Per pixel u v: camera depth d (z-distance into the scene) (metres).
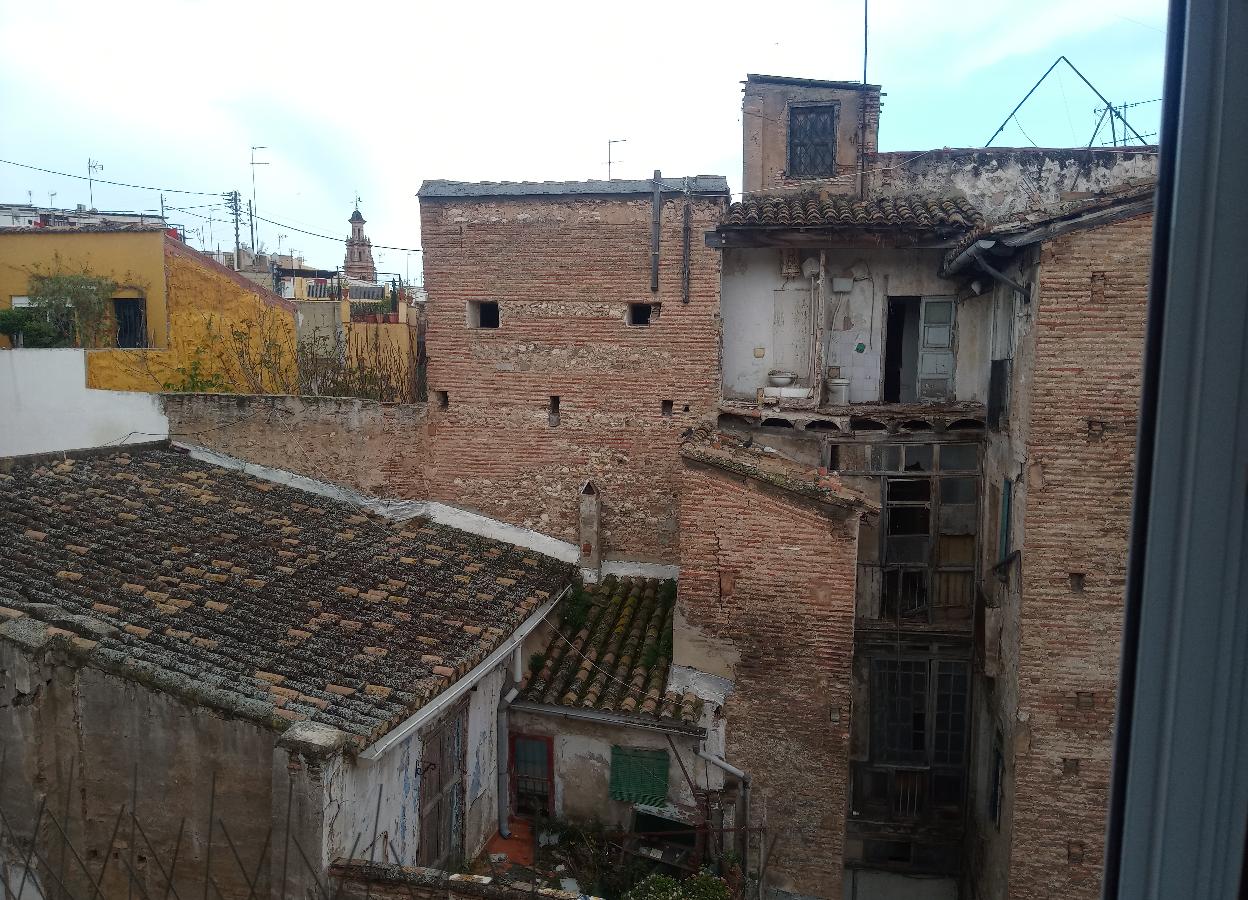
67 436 14.96
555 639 13.31
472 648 10.37
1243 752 1.97
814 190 16.78
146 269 20.09
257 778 7.73
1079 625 11.21
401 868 7.67
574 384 14.56
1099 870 11.45
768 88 17.28
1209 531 1.95
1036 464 11.09
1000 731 12.55
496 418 14.80
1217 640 1.96
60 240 20.14
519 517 14.91
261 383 19.95
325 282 39.91
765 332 15.48
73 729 8.00
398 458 14.97
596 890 11.12
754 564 11.82
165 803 7.92
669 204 14.01
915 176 16.56
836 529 11.55
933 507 14.37
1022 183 16.19
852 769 15.02
